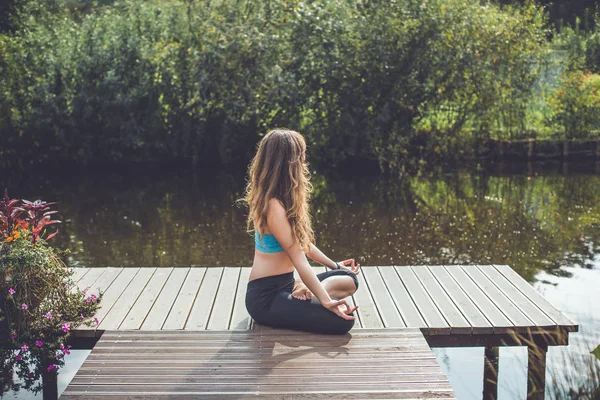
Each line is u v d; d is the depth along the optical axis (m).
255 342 3.95
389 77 12.84
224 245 8.02
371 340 3.97
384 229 8.66
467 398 4.40
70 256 7.58
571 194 10.64
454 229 8.64
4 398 4.30
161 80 13.12
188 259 7.45
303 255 3.99
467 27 12.94
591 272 6.86
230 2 13.09
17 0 13.27
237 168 13.26
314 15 12.80
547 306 4.55
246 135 13.26
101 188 11.59
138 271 5.47
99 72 13.14
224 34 12.80
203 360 3.71
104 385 3.42
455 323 4.23
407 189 11.27
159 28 13.38
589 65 13.95
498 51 13.06
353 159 13.34
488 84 13.07
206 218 9.41
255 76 12.90
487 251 7.66
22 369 4.23
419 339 3.97
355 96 12.88
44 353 4.16
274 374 3.54
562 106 13.76
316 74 12.88
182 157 13.62
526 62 13.39
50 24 13.77
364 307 4.59
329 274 4.26
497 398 4.39
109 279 5.25
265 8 12.96
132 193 11.15
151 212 9.77
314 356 3.74
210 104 12.99
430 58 12.80
